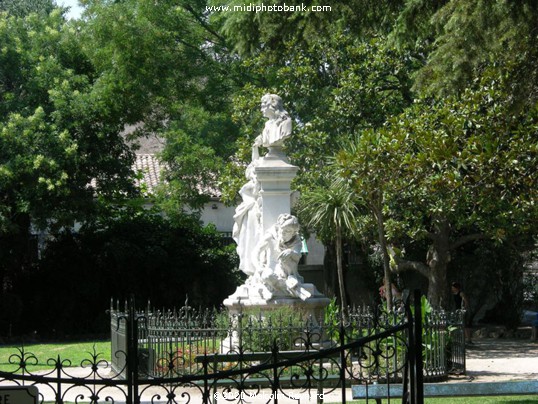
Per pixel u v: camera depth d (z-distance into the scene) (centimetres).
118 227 3506
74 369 1909
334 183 2170
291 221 1700
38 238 3600
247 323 1617
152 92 3378
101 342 2994
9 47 3328
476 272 3278
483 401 1357
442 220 2416
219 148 3288
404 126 1988
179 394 1440
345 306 2178
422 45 2270
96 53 3381
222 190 2930
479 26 1312
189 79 3431
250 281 1752
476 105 1750
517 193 1734
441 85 1415
